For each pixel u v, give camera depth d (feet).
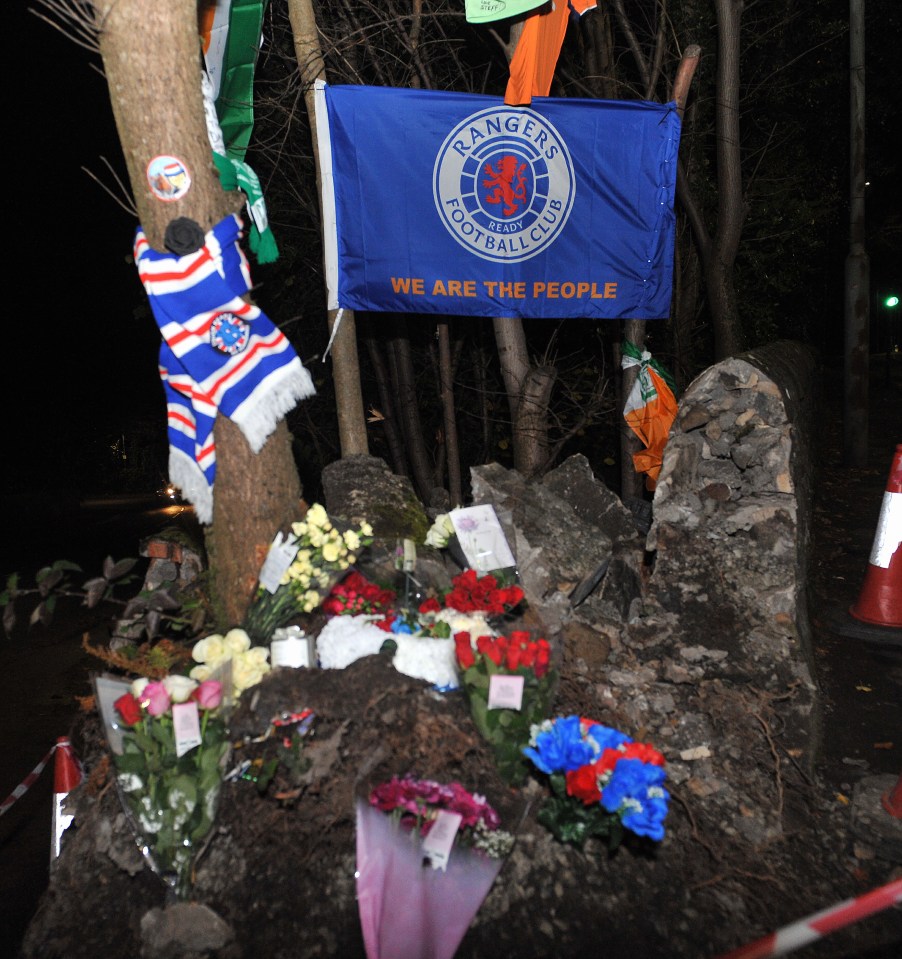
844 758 13.43
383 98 18.67
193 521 16.66
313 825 10.19
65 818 12.32
